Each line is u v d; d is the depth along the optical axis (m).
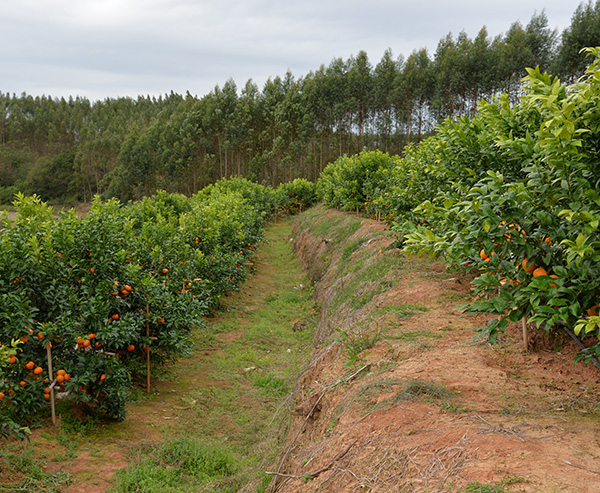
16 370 5.38
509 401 3.35
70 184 90.06
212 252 13.40
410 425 3.20
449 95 56.09
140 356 7.77
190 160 66.69
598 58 2.88
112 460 5.31
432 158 8.41
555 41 53.56
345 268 12.41
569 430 2.75
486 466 2.41
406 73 58.44
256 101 71.81
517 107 4.88
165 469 5.27
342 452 3.36
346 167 20.64
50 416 5.89
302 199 37.56
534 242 3.03
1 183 101.81
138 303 7.37
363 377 4.52
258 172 64.38
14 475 4.57
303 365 8.70
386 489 2.64
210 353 9.73
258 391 8.01
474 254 3.27
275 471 4.42
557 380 3.72
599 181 2.91
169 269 10.10
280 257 22.44
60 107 132.38
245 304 13.95
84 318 5.84
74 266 6.20
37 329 5.67
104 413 6.32
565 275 2.80
